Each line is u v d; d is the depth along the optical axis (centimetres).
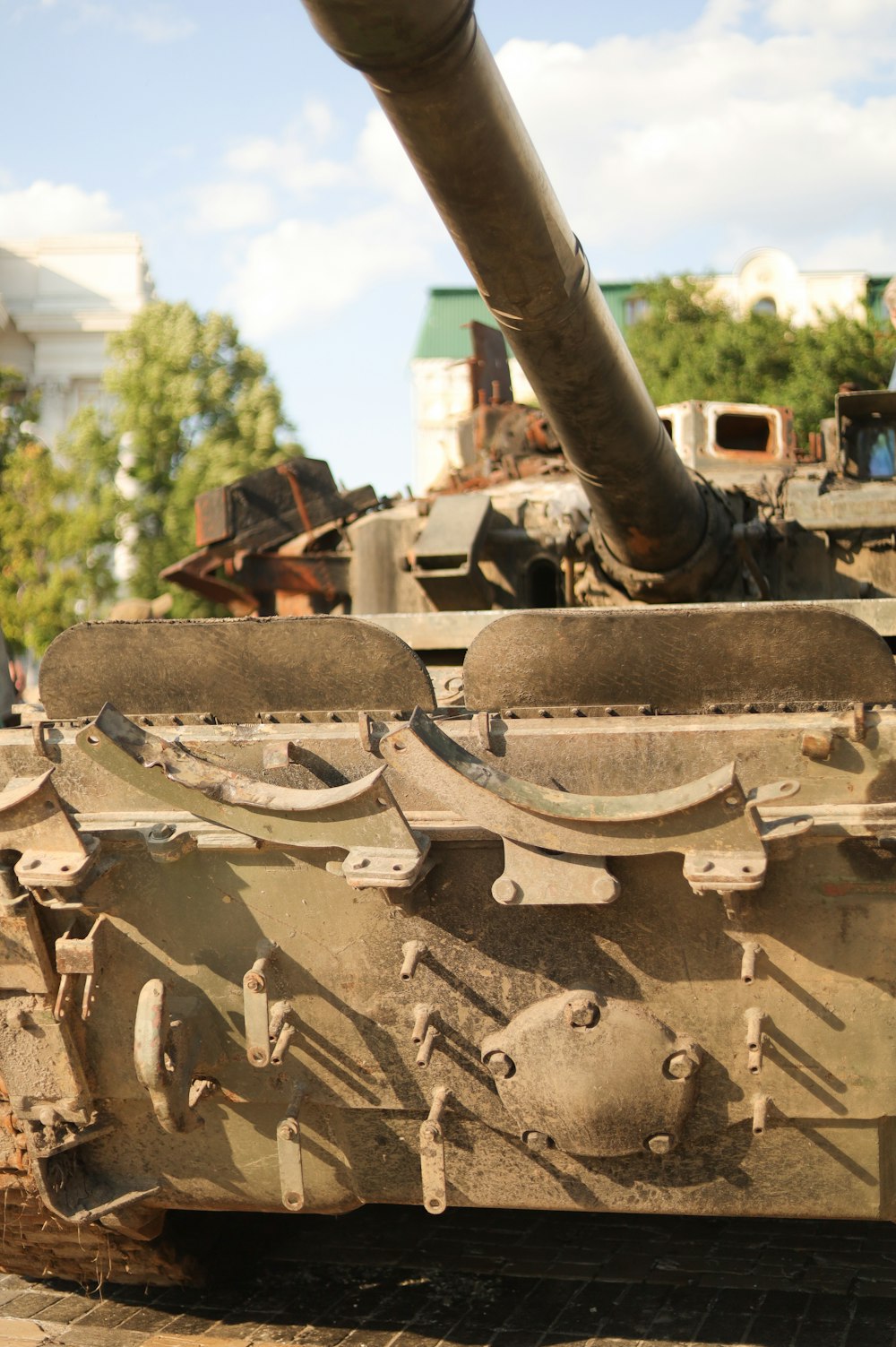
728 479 742
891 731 381
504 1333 477
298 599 832
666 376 4084
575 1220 585
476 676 420
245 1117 447
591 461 579
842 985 392
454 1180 439
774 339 3884
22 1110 448
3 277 5116
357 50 349
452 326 5484
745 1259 538
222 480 3691
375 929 417
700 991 402
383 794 384
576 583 739
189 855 421
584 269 480
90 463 3831
